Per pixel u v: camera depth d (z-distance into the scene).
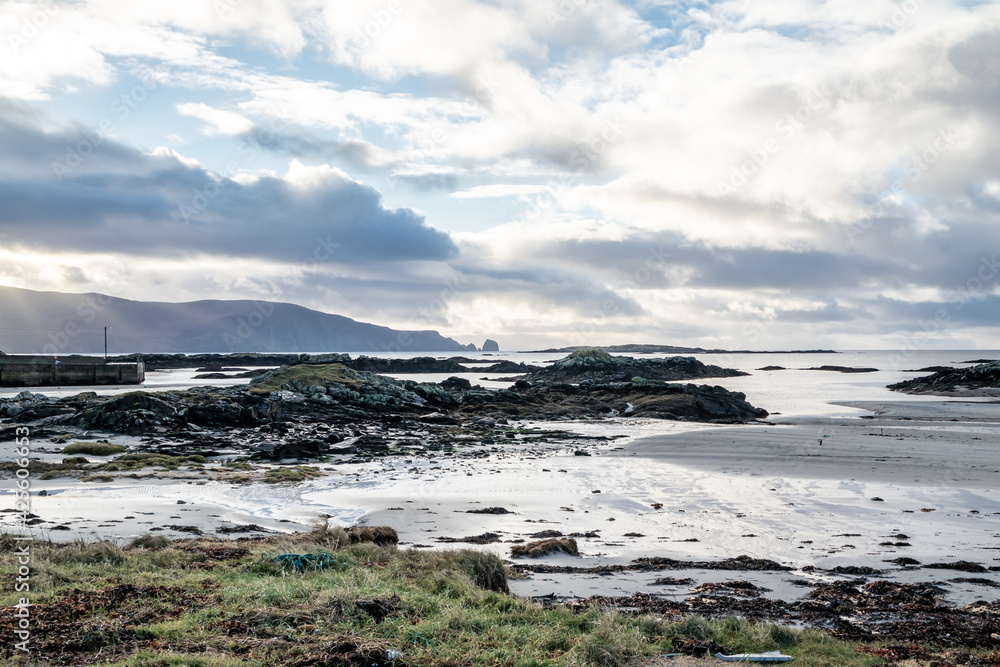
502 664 8.88
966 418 67.12
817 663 10.19
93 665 7.80
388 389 71.81
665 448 46.59
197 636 9.00
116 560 13.54
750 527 23.52
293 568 13.52
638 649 10.12
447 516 25.16
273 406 58.41
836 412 76.12
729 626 11.95
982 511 26.20
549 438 53.03
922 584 16.23
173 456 39.59
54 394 81.88
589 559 19.03
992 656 10.66
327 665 8.20
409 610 11.01
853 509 26.61
